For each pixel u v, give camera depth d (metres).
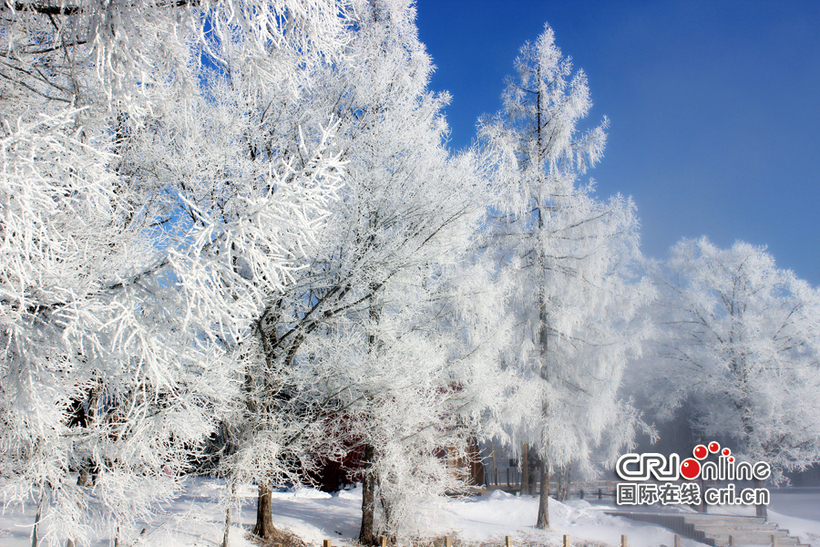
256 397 8.18
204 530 8.20
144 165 7.51
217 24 3.81
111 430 5.59
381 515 10.22
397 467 9.30
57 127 3.07
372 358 8.91
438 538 10.70
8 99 4.35
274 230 3.24
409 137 9.48
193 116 7.59
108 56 3.46
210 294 3.23
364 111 9.97
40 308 3.40
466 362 10.26
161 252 3.47
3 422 4.48
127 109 4.02
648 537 12.71
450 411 10.37
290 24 4.06
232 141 8.57
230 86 8.74
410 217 9.35
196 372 6.38
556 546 11.28
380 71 9.55
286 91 8.75
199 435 6.33
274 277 3.33
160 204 7.66
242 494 8.33
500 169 10.02
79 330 3.28
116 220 5.46
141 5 3.45
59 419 4.78
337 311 9.05
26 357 3.32
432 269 9.95
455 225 9.57
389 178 9.22
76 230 4.46
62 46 3.95
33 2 3.71
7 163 2.80
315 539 9.55
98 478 5.40
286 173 3.28
